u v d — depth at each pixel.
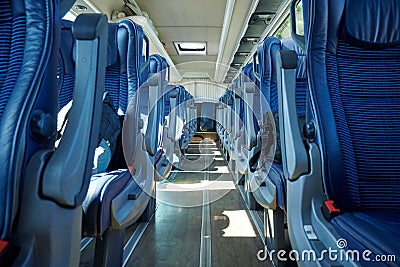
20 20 0.65
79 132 0.69
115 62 1.66
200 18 5.67
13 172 0.58
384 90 1.01
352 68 1.01
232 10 4.32
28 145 0.61
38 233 0.60
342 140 0.93
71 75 1.41
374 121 0.97
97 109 0.73
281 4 3.89
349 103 0.99
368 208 0.89
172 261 1.61
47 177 0.62
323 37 1.01
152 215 2.40
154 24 5.97
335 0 1.00
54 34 0.67
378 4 1.02
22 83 0.61
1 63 0.64
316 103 0.97
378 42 1.01
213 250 1.76
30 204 0.61
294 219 0.98
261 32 5.07
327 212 0.88
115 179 1.20
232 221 2.28
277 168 1.58
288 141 1.03
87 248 1.75
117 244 1.38
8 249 0.56
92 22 0.72
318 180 0.96
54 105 0.68
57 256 0.62
